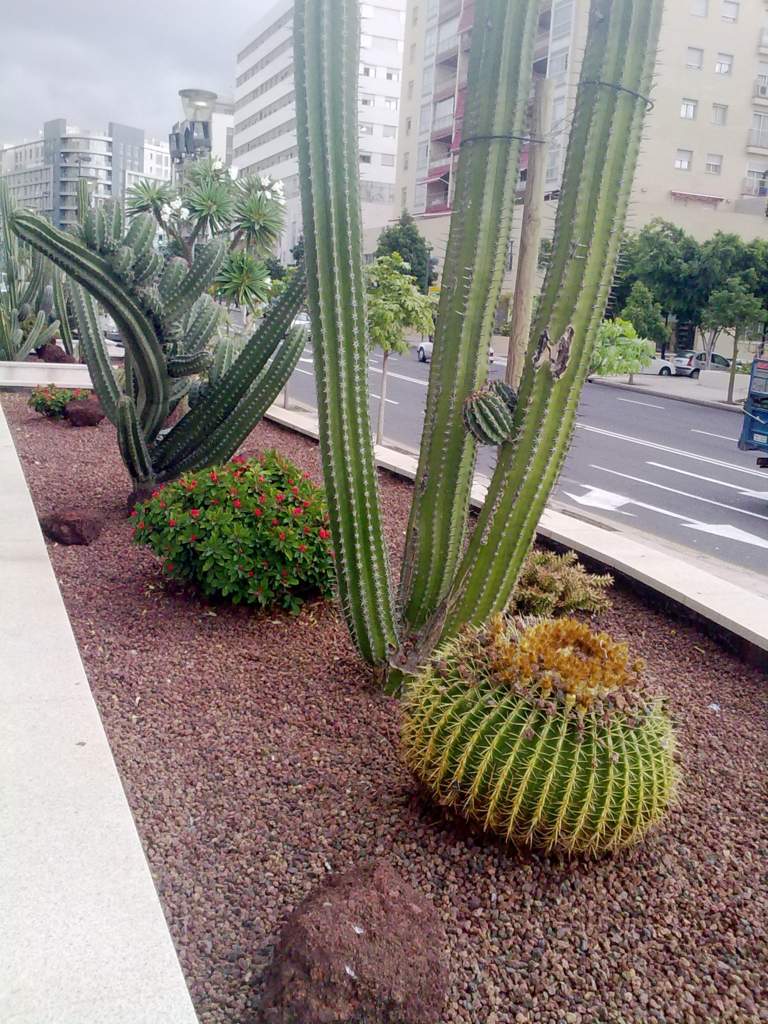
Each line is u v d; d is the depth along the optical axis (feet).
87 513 19.70
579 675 8.54
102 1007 6.40
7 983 6.57
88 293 20.67
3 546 17.81
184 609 15.76
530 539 11.18
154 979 6.70
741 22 133.18
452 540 12.12
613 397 79.61
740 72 135.03
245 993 7.13
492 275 11.16
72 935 7.11
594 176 10.03
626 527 29.19
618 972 7.79
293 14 10.67
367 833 9.40
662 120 133.28
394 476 28.48
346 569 11.96
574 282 10.25
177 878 8.55
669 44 130.82
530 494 10.87
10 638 13.05
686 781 11.14
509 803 8.49
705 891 8.97
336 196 10.80
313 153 10.76
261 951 7.62
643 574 17.88
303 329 21.20
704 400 78.95
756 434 39.11
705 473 40.96
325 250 10.94
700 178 137.39
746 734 12.60
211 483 15.87
